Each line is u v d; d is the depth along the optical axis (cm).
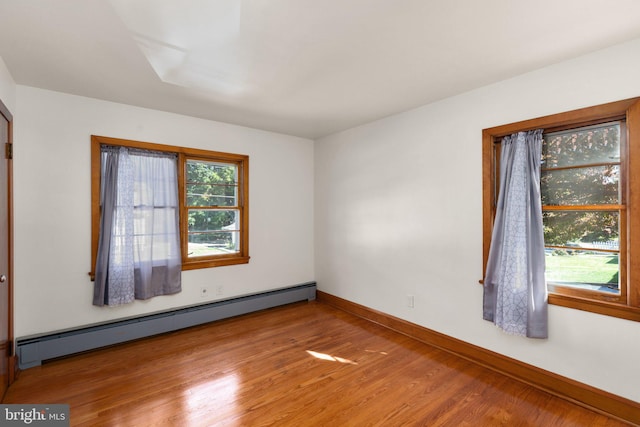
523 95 239
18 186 258
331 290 434
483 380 240
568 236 228
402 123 333
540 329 226
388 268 350
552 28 179
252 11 162
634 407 190
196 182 365
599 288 214
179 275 340
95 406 206
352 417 197
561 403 212
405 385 233
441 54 210
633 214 193
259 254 408
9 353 232
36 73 238
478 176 268
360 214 386
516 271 236
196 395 219
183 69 232
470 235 274
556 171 233
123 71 235
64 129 278
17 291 258
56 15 166
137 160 317
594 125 214
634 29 179
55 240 275
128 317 309
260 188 409
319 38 190
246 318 380
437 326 301
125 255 301
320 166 450
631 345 193
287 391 225
